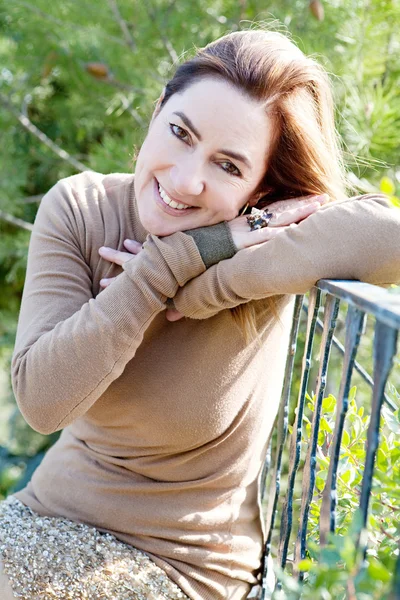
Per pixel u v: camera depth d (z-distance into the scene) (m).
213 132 1.41
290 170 1.55
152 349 1.54
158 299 1.42
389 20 2.98
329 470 1.21
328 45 3.10
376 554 1.31
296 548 1.40
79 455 1.64
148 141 1.49
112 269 1.60
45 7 3.68
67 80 3.91
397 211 1.35
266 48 1.47
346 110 2.77
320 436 1.49
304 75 1.48
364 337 3.03
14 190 4.13
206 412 1.53
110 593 1.44
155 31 3.48
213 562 1.56
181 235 1.44
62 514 1.60
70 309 1.53
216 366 1.53
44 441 4.41
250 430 1.62
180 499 1.56
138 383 1.53
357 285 1.18
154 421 1.53
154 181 1.49
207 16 3.46
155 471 1.56
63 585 1.44
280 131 1.50
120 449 1.59
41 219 1.63
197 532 1.56
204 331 1.53
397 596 0.77
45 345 1.44
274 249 1.36
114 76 3.62
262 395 1.63
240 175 1.46
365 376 1.80
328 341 1.32
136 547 1.54
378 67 3.06
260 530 1.71
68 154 4.22
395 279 1.34
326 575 0.95
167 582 1.49
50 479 1.65
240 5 3.25
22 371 1.48
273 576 1.71
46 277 1.57
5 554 1.48
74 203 1.62
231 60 1.44
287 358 1.79
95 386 1.43
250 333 1.54
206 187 1.45
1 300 4.69
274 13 3.20
